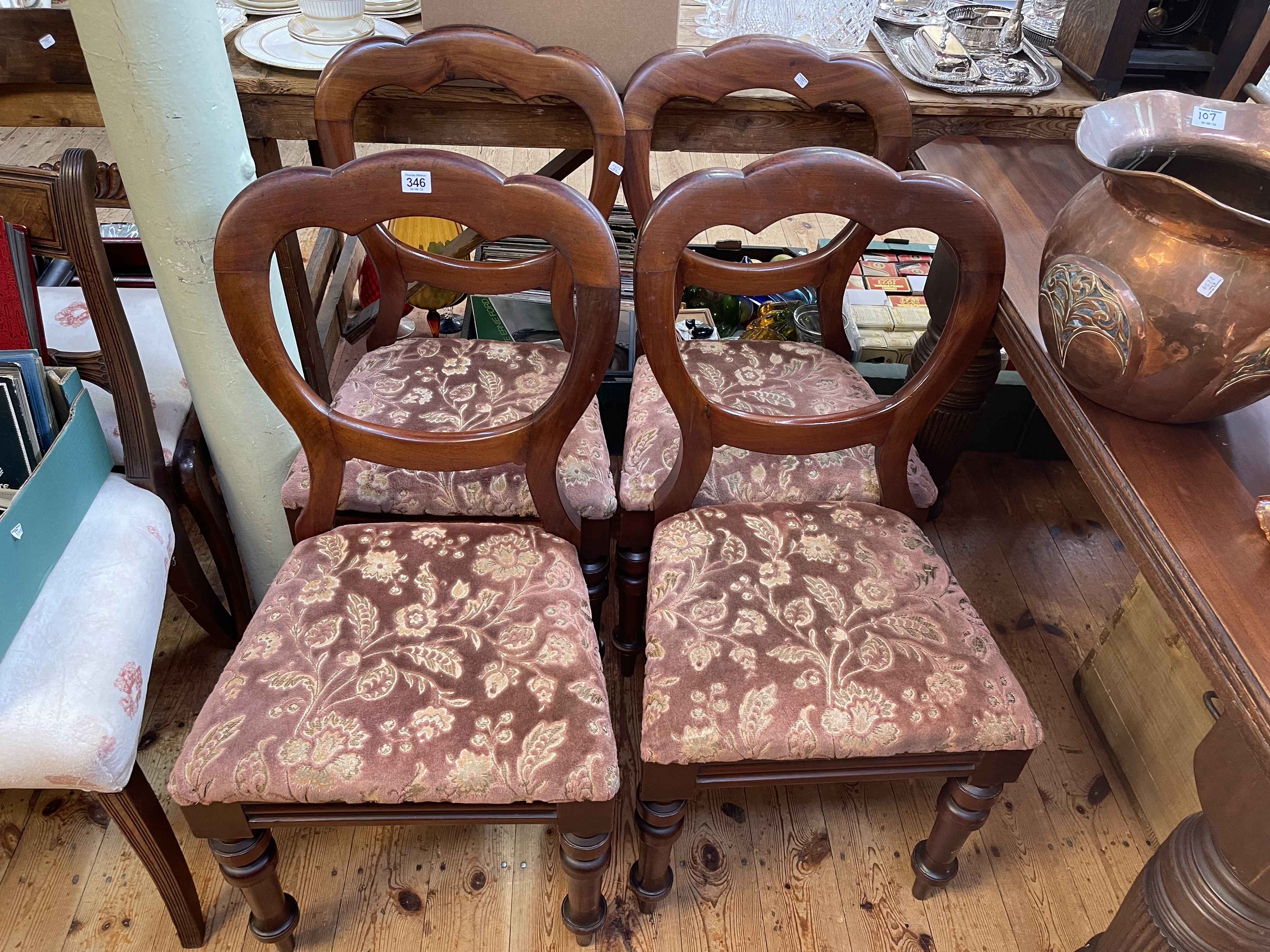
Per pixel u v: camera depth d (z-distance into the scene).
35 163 2.66
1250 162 0.96
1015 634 1.61
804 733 0.93
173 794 0.89
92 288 1.05
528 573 1.07
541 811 0.95
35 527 0.98
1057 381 1.00
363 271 2.20
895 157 1.34
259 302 0.94
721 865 1.28
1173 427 0.94
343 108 1.26
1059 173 1.42
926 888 1.23
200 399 1.20
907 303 2.01
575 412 1.02
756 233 0.93
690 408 1.06
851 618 1.03
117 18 0.90
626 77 1.44
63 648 0.97
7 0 1.44
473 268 1.36
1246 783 0.76
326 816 0.94
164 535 1.14
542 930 1.21
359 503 1.21
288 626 1.00
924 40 1.62
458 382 1.35
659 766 0.97
